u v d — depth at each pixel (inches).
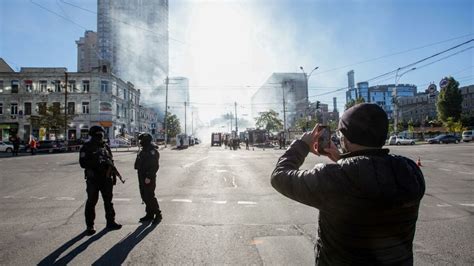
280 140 1851.6
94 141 231.0
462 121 3235.7
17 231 229.9
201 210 292.4
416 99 5022.1
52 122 1899.6
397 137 2268.7
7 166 736.3
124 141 2017.7
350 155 61.4
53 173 590.2
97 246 197.6
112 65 2773.1
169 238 211.9
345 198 54.1
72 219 264.2
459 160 772.6
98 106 2176.4
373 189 52.7
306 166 724.0
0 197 361.1
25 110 2170.3
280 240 206.5
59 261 174.9
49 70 2180.1
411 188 54.4
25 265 169.9
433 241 201.6
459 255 178.4
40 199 349.1
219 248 192.5
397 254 54.3
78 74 2181.3
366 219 53.5
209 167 697.0
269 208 299.0
